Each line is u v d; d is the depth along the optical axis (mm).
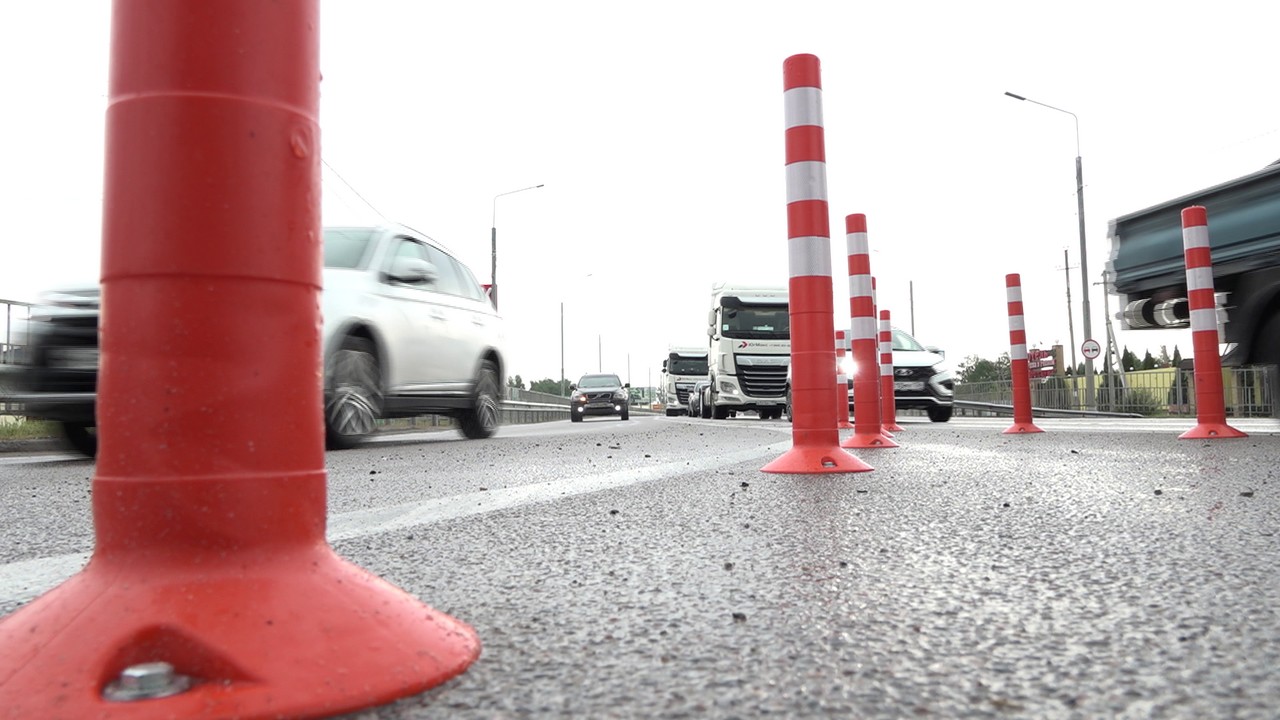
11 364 6504
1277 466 4258
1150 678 1192
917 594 1707
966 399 36531
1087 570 1898
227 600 1163
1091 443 6680
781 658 1304
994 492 3375
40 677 1068
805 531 2516
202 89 1220
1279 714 1062
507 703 1129
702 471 4660
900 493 3404
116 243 1224
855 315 6750
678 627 1489
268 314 1257
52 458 7555
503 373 10539
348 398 7465
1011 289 8945
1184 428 9648
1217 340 6836
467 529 2680
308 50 1331
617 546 2318
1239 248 6660
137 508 1203
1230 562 1952
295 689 1087
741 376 20297
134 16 1233
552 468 5199
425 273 8453
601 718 1074
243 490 1226
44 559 2357
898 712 1081
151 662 1104
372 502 3561
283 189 1277
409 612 1300
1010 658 1289
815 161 4578
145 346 1207
